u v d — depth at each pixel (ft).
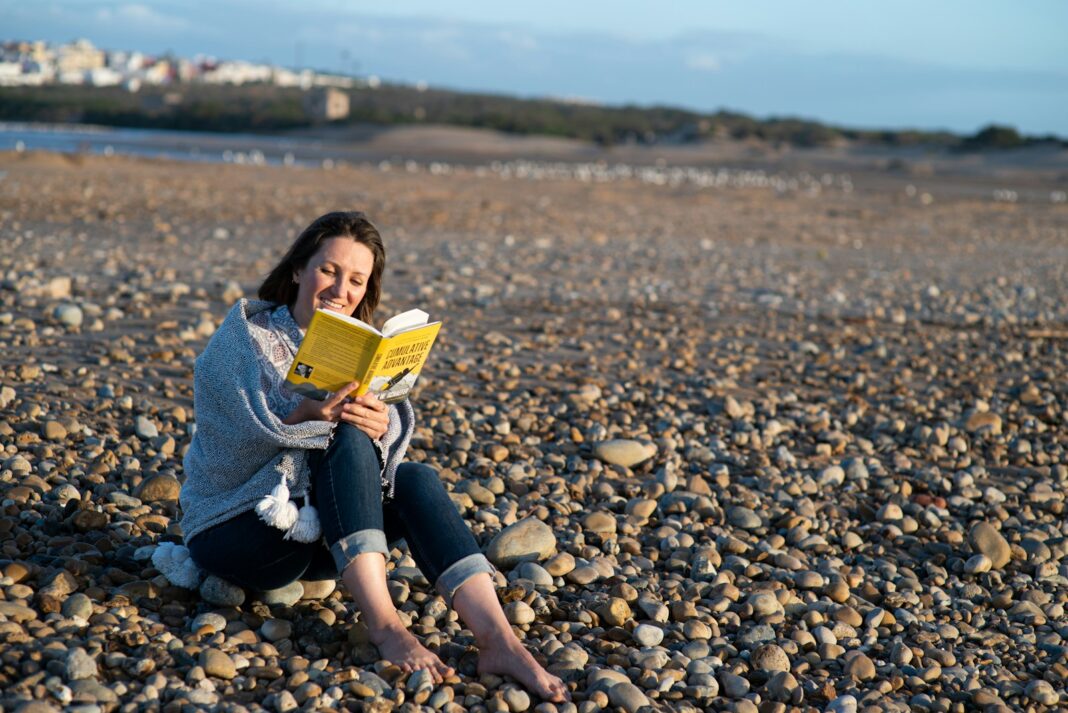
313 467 10.55
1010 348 31.58
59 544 12.34
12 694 8.85
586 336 29.66
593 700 10.15
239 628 10.89
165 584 11.53
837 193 134.00
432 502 10.85
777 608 12.91
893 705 10.79
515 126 330.95
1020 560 15.60
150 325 26.16
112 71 620.90
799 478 18.39
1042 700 11.24
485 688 10.21
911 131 362.33
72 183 67.72
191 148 193.06
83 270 34.17
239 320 10.76
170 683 9.57
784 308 36.73
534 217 68.80
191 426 17.84
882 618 13.05
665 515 16.35
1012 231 82.38
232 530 10.64
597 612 12.35
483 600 10.58
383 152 226.17
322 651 10.73
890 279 46.88
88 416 18.11
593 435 19.76
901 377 27.17
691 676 11.04
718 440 20.22
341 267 10.82
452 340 27.68
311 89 461.37
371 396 10.49
